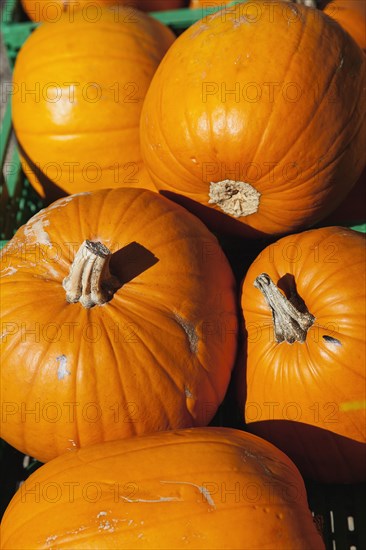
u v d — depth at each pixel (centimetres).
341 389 80
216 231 96
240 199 88
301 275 84
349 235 86
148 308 80
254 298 86
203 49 84
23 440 83
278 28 84
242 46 83
